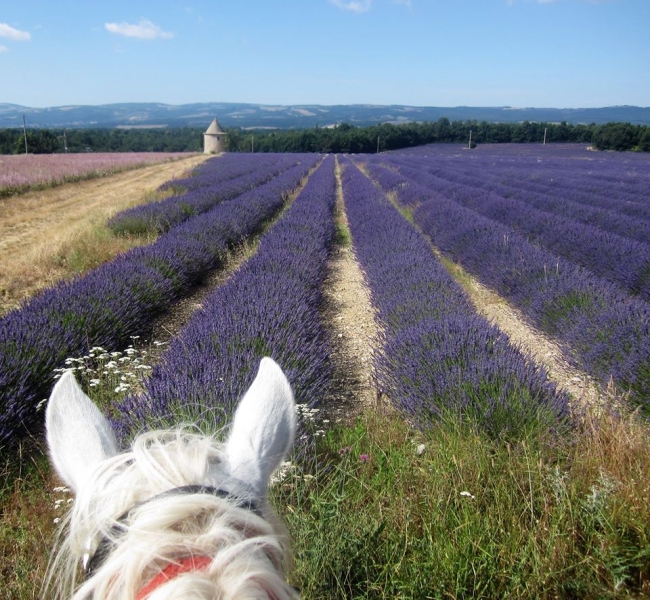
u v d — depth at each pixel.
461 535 2.56
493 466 3.18
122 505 0.89
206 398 3.62
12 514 2.95
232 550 0.77
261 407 1.23
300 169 33.19
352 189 20.70
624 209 15.46
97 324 5.67
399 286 7.07
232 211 13.18
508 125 88.81
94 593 0.76
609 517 2.65
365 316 7.34
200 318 5.63
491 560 2.41
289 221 11.73
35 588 2.29
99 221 12.76
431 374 4.32
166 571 0.76
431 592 2.31
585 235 9.98
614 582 2.42
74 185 24.92
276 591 0.77
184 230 10.47
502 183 23.78
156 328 6.74
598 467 3.05
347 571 2.31
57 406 1.24
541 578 2.36
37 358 4.56
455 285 7.13
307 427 3.70
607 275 8.62
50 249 9.89
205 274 9.36
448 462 3.21
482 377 4.13
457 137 88.94
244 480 1.02
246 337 4.75
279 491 2.83
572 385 5.27
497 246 9.25
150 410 3.54
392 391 4.48
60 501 2.79
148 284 7.08
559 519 2.57
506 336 5.18
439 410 3.92
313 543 2.41
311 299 6.88
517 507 2.79
